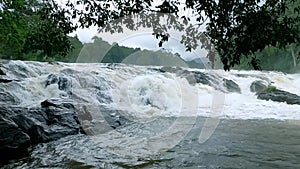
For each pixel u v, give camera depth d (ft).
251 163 17.58
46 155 18.99
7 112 22.43
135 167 16.57
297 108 41.14
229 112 37.76
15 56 67.82
